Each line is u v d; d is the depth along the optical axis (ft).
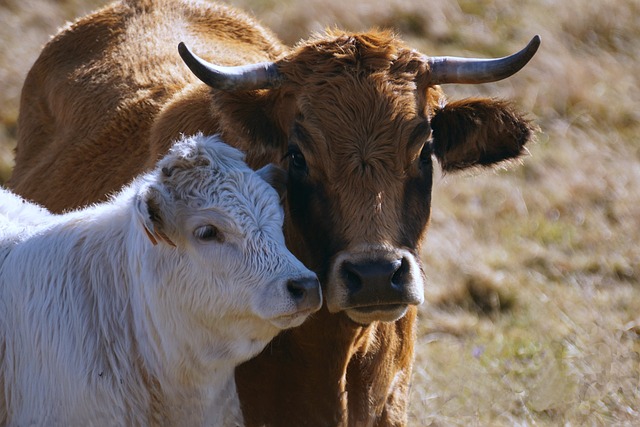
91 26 45.16
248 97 32.68
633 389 42.68
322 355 32.55
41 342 30.42
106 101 41.16
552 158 64.34
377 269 28.94
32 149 45.09
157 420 30.81
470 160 34.19
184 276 29.27
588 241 57.31
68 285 30.78
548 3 79.56
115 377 30.35
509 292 52.37
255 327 29.19
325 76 31.19
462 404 42.50
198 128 35.14
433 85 32.68
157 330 30.12
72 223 31.78
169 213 28.81
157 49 42.68
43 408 30.42
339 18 72.64
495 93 68.39
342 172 30.30
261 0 73.77
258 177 29.63
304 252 31.63
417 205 31.24
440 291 52.06
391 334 34.40
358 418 34.06
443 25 74.95
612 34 77.66
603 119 69.21
